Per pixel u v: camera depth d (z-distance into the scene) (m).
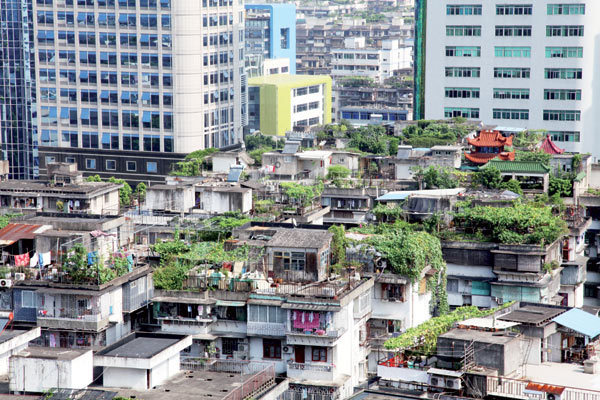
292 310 139.50
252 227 176.38
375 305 157.75
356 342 147.88
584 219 193.12
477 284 172.12
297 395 137.50
